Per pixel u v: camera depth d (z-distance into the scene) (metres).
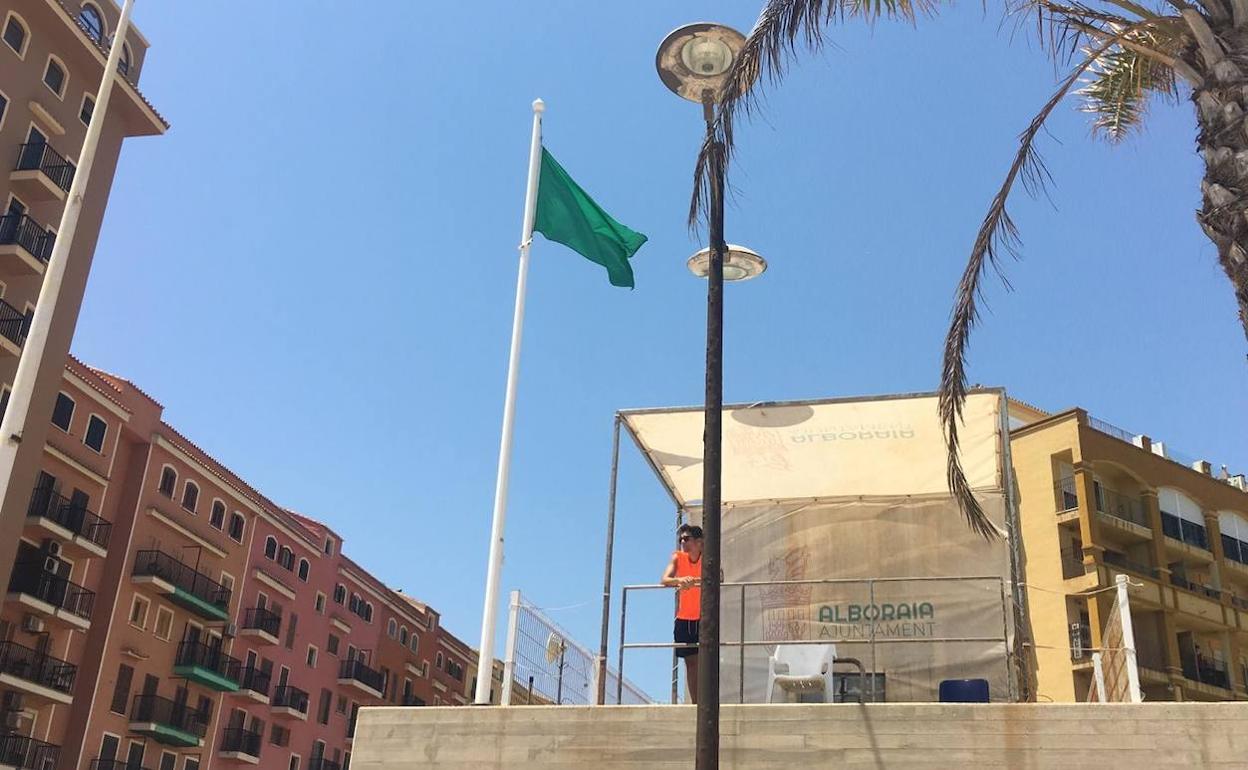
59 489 43.22
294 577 62.25
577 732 8.95
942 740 8.23
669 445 12.68
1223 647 48.22
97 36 41.50
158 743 48.66
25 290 36.75
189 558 51.84
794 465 12.55
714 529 7.58
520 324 12.73
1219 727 7.78
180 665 50.44
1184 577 48.47
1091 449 47.12
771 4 9.12
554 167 14.18
